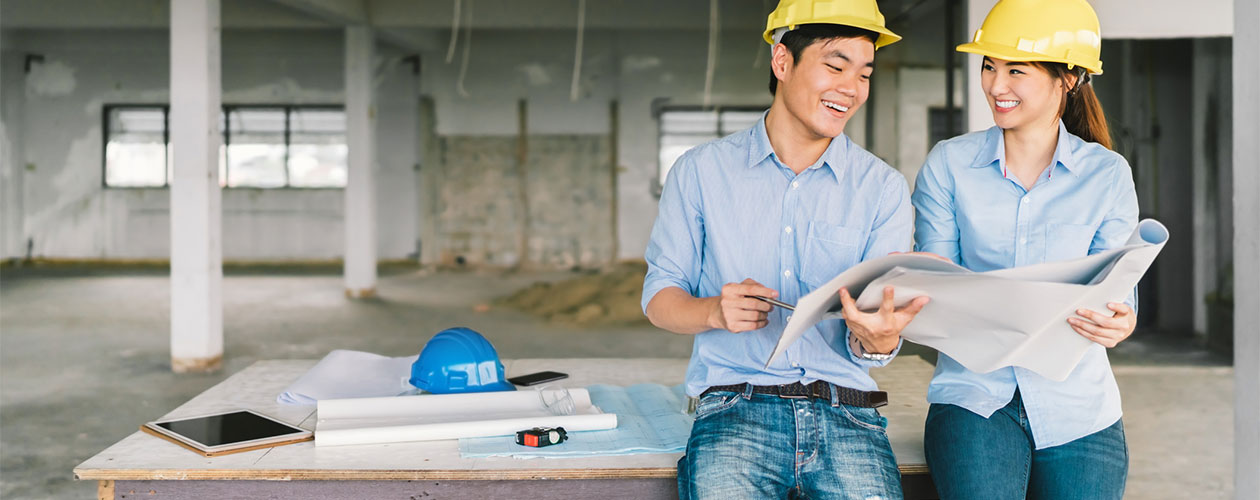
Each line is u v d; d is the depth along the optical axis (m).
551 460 1.86
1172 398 4.48
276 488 1.81
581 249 11.68
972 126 4.04
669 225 1.81
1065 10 1.67
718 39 11.38
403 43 10.83
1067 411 1.68
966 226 1.80
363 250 8.86
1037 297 1.38
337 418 2.13
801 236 1.76
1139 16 3.96
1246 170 1.94
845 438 1.68
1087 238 1.74
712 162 1.79
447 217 11.75
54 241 11.98
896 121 10.25
